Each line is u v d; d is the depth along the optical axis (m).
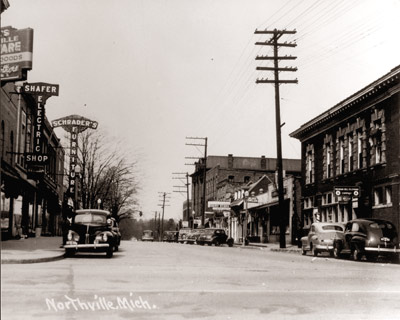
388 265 23.19
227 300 10.34
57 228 65.25
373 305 9.96
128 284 12.46
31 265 17.31
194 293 11.20
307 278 14.98
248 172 98.38
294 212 50.34
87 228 22.61
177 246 44.16
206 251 33.16
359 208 36.66
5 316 8.30
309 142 48.25
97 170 53.47
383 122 34.16
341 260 26.89
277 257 26.98
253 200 57.34
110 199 57.22
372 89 34.50
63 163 69.31
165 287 12.10
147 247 38.97
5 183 32.25
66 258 21.62
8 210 34.16
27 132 40.75
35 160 34.16
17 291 10.73
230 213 74.94
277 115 38.44
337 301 10.43
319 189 45.25
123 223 164.62
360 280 14.63
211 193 100.88
